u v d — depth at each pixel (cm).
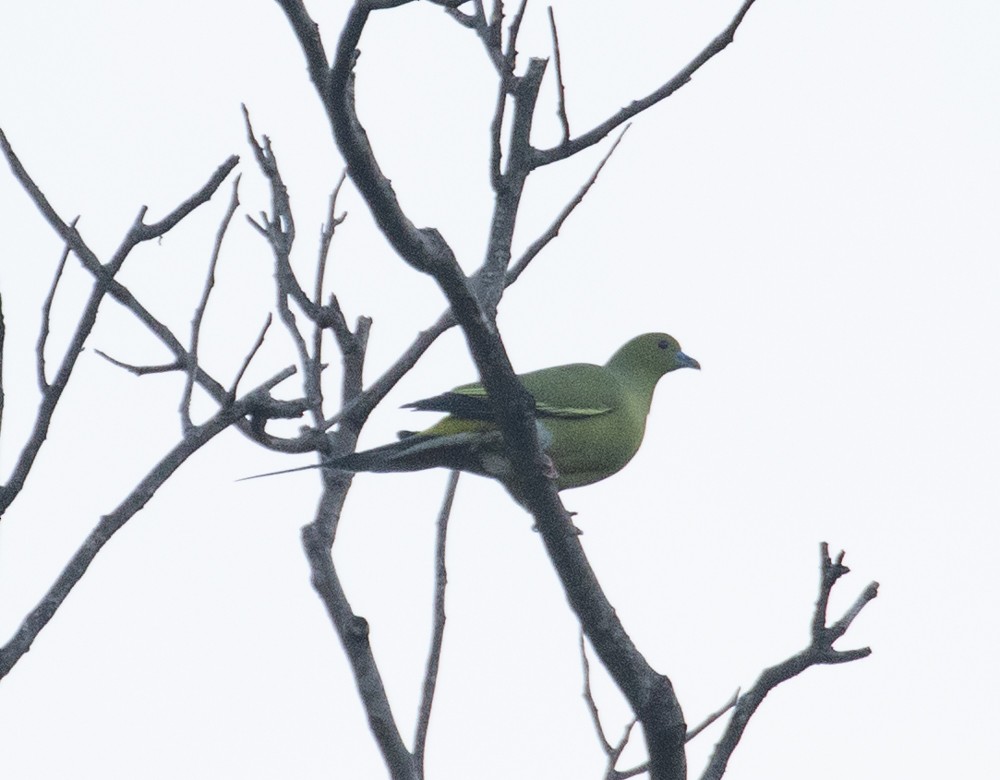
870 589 918
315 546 1005
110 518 771
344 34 743
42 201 900
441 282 865
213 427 830
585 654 980
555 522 982
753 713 910
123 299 958
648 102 1033
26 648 724
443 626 995
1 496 740
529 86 1029
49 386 761
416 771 948
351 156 789
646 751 978
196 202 823
